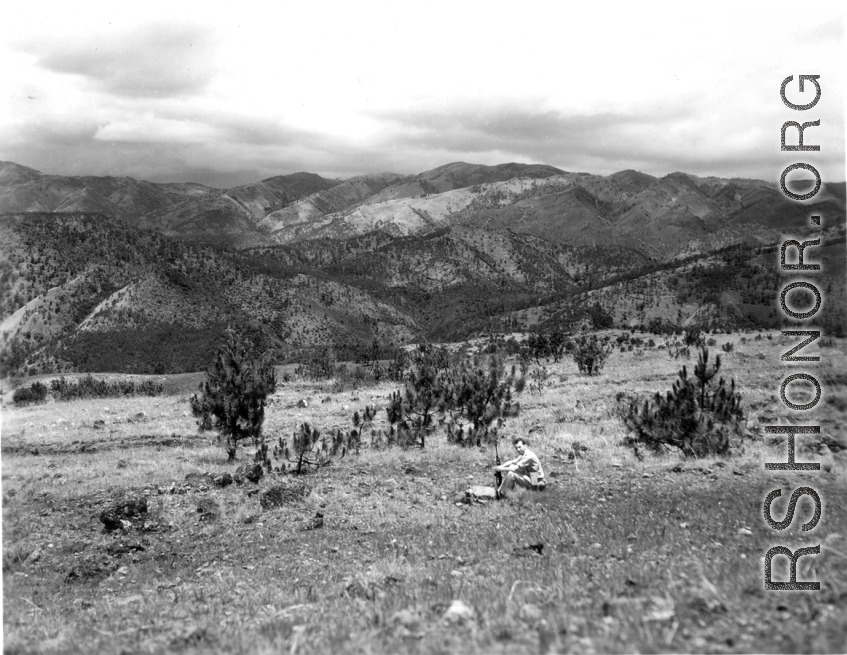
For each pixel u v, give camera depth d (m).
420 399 23.16
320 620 6.69
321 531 12.54
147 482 17.08
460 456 18.80
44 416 33.91
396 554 10.13
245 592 9.10
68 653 6.52
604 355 39.81
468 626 5.72
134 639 6.79
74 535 13.05
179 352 192.88
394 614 6.42
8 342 193.00
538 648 4.89
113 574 11.24
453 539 10.66
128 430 27.69
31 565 11.56
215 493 15.71
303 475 17.38
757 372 28.97
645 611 5.61
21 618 8.76
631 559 7.81
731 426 17.11
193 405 22.95
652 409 17.61
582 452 17.88
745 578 6.25
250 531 13.01
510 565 8.41
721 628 5.11
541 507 12.04
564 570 7.66
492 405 21.91
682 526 9.32
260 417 22.67
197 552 12.09
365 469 17.72
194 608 8.45
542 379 37.84
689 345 47.69
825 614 5.11
